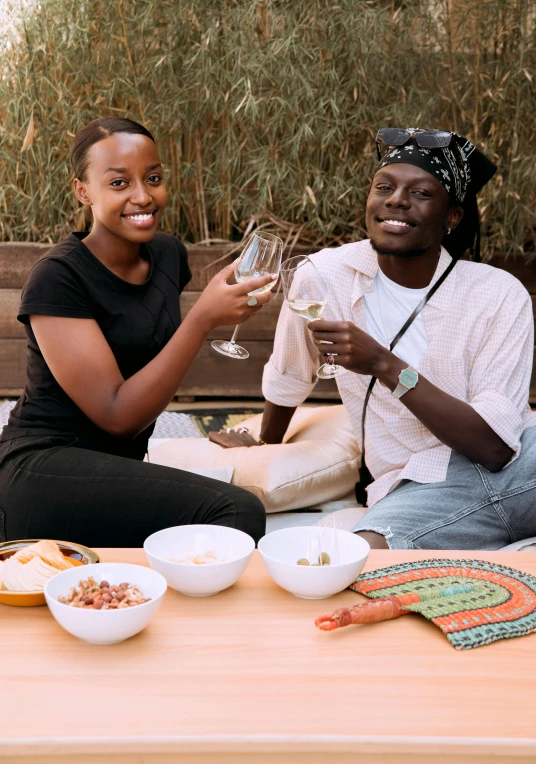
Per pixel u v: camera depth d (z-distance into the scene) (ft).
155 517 5.76
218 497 5.72
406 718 3.26
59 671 3.58
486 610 4.12
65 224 13.29
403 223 6.70
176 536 4.66
